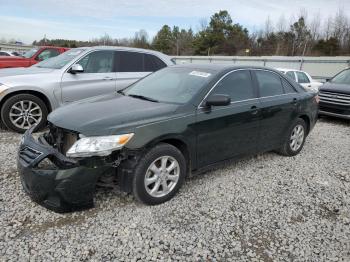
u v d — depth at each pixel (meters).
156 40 79.19
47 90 6.09
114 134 3.14
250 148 4.59
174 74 4.58
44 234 2.94
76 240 2.88
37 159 3.08
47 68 6.67
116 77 6.89
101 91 6.70
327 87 9.21
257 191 4.05
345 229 3.29
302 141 5.62
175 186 3.67
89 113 3.49
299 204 3.77
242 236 3.08
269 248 2.93
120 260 2.66
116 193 3.72
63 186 2.98
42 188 3.01
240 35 68.56
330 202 3.86
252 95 4.56
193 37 75.19
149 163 3.36
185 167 3.74
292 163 5.16
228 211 3.51
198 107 3.81
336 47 56.22
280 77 5.23
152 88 4.43
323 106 9.11
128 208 3.45
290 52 59.59
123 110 3.58
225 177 4.43
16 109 5.93
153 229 3.10
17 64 10.30
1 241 2.81
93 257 2.68
